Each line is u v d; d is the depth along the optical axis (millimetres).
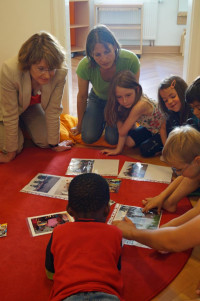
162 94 2195
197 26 2902
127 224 1516
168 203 1800
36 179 2166
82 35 6016
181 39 6047
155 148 2461
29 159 2439
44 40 2031
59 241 1178
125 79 2221
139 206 1877
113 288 1104
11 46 2795
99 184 1229
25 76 2170
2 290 1390
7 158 2400
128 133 2629
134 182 2107
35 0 2730
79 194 1206
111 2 6074
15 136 2348
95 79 2512
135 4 5805
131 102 2281
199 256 1562
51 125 2463
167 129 2465
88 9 5770
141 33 5902
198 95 1636
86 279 1066
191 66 3053
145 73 4793
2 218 1809
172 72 4824
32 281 1429
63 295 1046
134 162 2359
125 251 1573
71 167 2309
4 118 2285
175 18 6039
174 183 1819
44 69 2055
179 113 2250
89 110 2727
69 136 2785
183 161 1396
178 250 1294
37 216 1807
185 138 1395
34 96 2371
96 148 2643
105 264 1115
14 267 1501
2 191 2047
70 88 3176
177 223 1484
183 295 1368
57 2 2791
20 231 1707
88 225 1191
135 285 1400
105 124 2787
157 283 1411
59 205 1900
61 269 1116
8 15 2705
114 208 1849
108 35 2178
